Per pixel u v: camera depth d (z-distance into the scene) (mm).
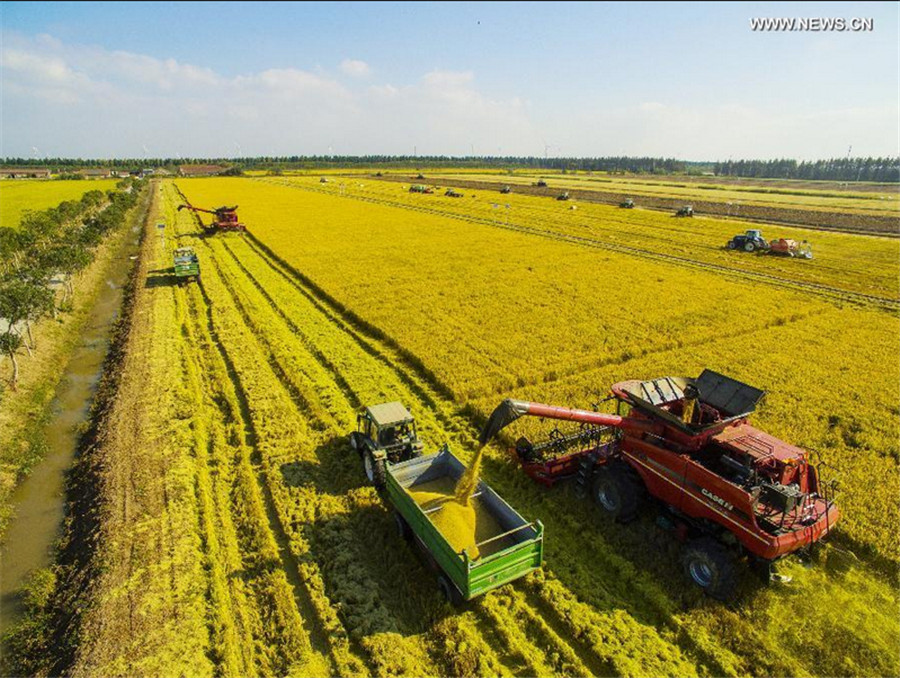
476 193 110000
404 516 11531
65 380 22203
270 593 10461
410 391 19469
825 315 28484
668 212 76812
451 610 10125
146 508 12688
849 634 9641
